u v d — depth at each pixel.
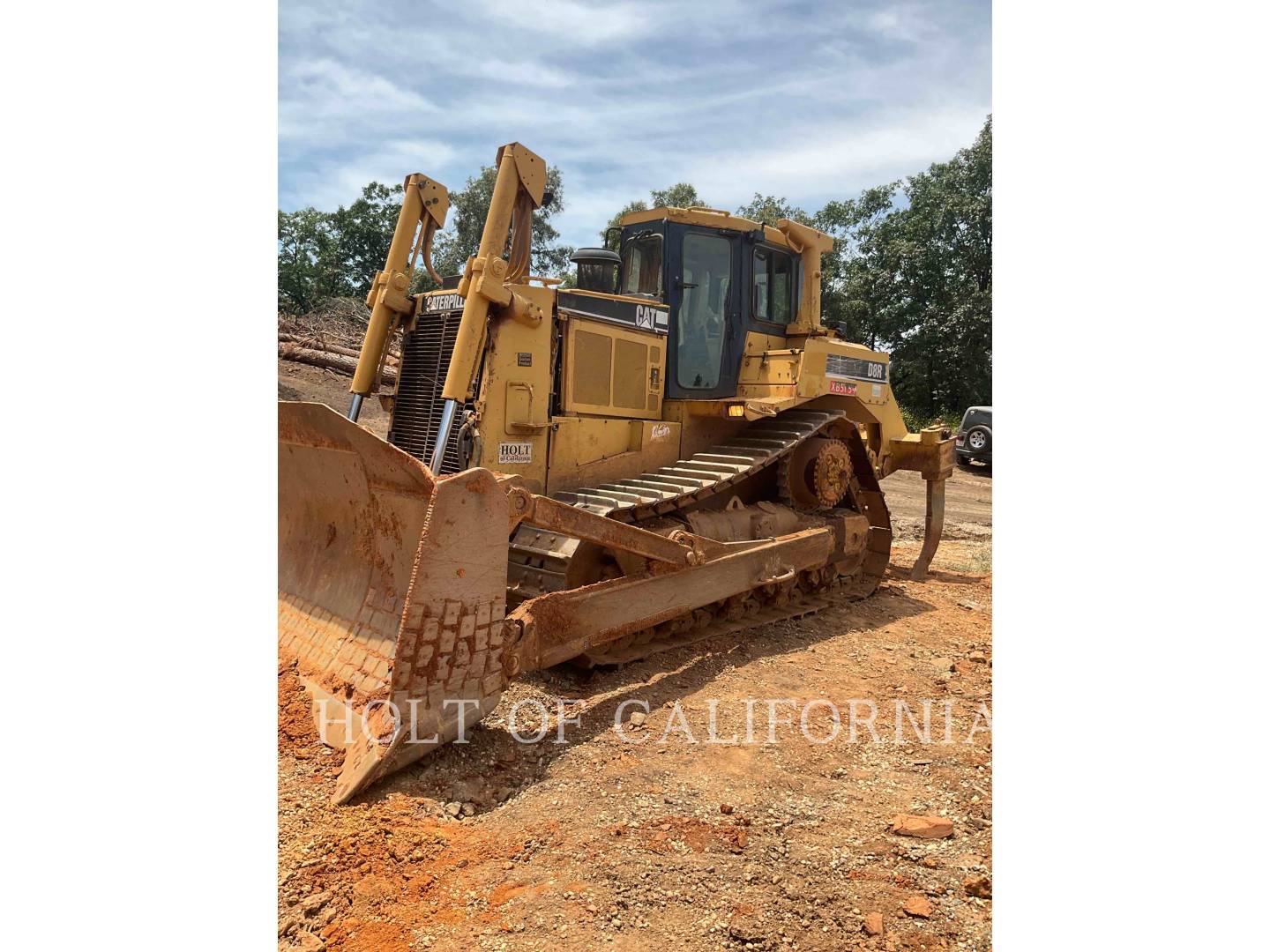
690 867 3.28
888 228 29.27
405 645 3.88
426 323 6.47
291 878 3.07
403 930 2.86
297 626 5.00
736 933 2.87
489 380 5.80
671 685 5.37
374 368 6.60
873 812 3.81
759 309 7.82
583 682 5.35
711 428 7.48
